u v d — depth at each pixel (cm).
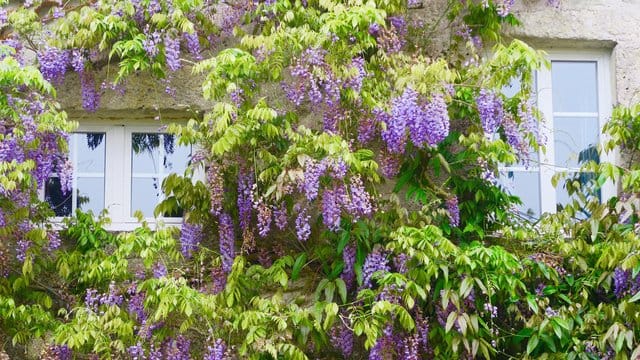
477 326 621
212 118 642
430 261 618
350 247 650
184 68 705
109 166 707
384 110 655
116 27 673
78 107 702
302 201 671
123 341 614
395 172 673
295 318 613
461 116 675
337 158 616
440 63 636
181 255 646
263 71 654
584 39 725
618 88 721
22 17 679
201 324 643
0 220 635
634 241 620
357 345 670
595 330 629
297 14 677
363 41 655
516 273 644
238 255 655
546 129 719
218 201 643
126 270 643
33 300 653
